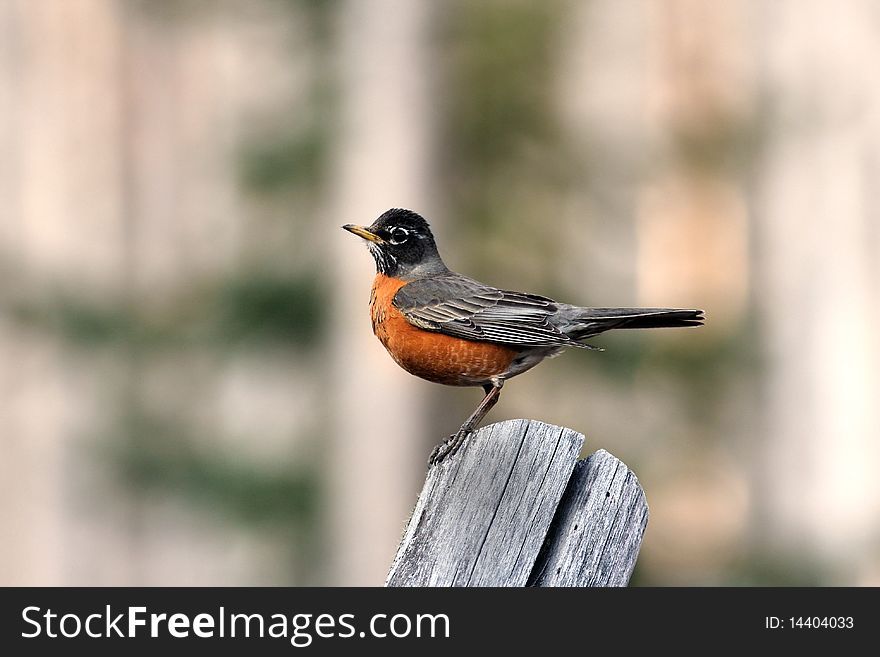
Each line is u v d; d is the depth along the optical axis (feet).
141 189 75.72
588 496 18.56
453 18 49.98
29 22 74.49
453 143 50.90
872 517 59.77
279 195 52.44
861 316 61.26
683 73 63.21
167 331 54.54
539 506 18.44
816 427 61.26
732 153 61.21
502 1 49.60
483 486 18.69
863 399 61.62
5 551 75.72
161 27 68.13
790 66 62.28
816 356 61.62
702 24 63.26
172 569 73.61
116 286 57.16
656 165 57.16
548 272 51.47
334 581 51.37
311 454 52.60
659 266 60.75
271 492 52.47
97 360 55.36
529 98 50.42
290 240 52.47
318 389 52.85
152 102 75.20
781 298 62.13
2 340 67.41
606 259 55.93
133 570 73.87
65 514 74.84
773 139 61.57
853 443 61.16
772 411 60.13
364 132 50.78
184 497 54.13
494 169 51.34
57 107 75.00
